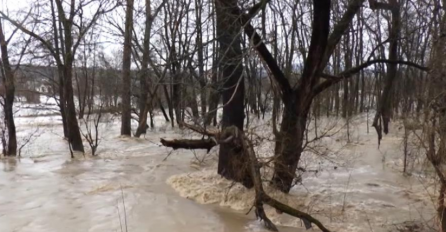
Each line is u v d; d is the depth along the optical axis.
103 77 33.19
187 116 9.10
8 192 9.71
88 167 13.10
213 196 9.30
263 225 7.70
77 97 36.75
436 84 7.42
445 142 6.78
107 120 29.27
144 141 20.14
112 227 7.39
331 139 15.40
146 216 8.02
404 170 11.66
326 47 9.12
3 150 15.97
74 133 16.64
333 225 7.91
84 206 8.64
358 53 28.20
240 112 10.05
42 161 14.23
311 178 11.34
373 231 7.62
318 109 15.87
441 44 8.02
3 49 16.17
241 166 9.16
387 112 19.55
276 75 9.09
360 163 13.35
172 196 9.52
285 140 9.07
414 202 9.30
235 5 8.35
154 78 16.78
